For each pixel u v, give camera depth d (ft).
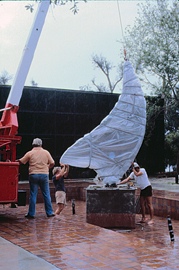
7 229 25.41
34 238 22.76
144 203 36.55
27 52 33.50
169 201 38.91
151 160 81.51
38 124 70.28
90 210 33.01
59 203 36.32
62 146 72.02
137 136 35.14
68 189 51.16
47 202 30.50
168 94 78.79
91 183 55.83
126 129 34.94
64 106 72.59
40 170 29.94
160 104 81.10
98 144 34.68
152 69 77.30
